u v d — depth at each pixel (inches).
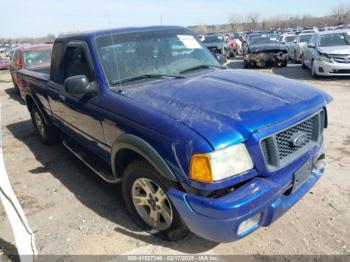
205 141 92.7
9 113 351.9
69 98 160.4
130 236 125.2
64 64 167.6
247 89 118.9
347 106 281.1
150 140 106.0
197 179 94.0
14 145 242.5
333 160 173.8
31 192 166.6
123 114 118.5
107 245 121.2
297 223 124.6
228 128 95.0
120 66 138.6
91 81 140.3
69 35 167.8
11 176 187.8
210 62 161.9
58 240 126.0
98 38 144.0
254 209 94.6
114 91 130.3
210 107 105.0
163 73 142.0
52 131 227.9
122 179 128.3
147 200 120.2
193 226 100.7
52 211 146.9
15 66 435.2
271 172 99.2
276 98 112.3
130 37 148.9
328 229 120.3
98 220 137.1
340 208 131.6
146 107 112.6
